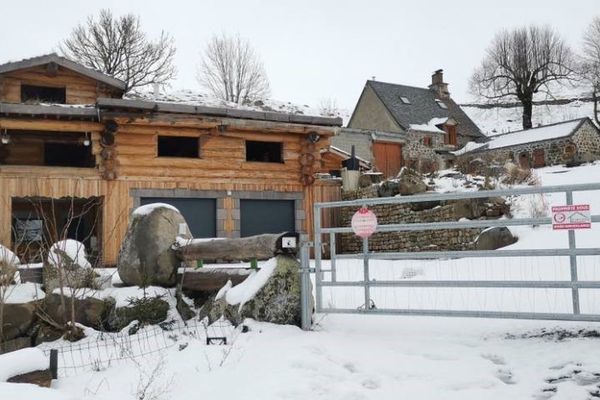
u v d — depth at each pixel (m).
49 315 7.91
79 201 16.59
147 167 15.06
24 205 17.06
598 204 12.59
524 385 4.56
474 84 50.41
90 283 8.34
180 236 8.52
